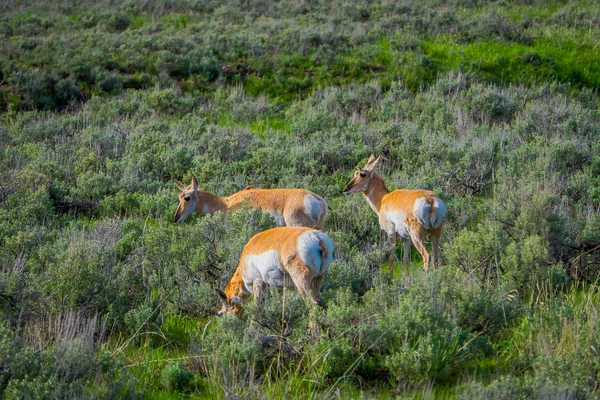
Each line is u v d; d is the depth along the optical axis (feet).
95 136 128.88
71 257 66.59
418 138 126.00
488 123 142.61
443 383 52.95
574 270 73.31
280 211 84.89
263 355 56.18
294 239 60.29
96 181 104.99
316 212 83.76
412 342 54.80
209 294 67.21
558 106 144.77
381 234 88.79
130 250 79.97
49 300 63.77
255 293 64.08
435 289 61.21
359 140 127.95
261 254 62.34
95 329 61.36
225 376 51.13
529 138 128.57
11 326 60.13
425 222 77.10
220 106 160.97
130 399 49.06
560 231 75.92
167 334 63.16
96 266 66.54
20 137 132.67
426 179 104.63
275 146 126.41
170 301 68.13
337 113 154.71
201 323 65.72
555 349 53.72
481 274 71.26
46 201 96.37
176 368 53.93
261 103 161.48
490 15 210.18
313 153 120.06
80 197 103.04
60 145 123.44
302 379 52.95
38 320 61.36
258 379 54.44
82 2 256.73
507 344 58.59
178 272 71.67
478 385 47.65
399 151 120.26
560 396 46.01
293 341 56.65
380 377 54.34
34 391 46.24
